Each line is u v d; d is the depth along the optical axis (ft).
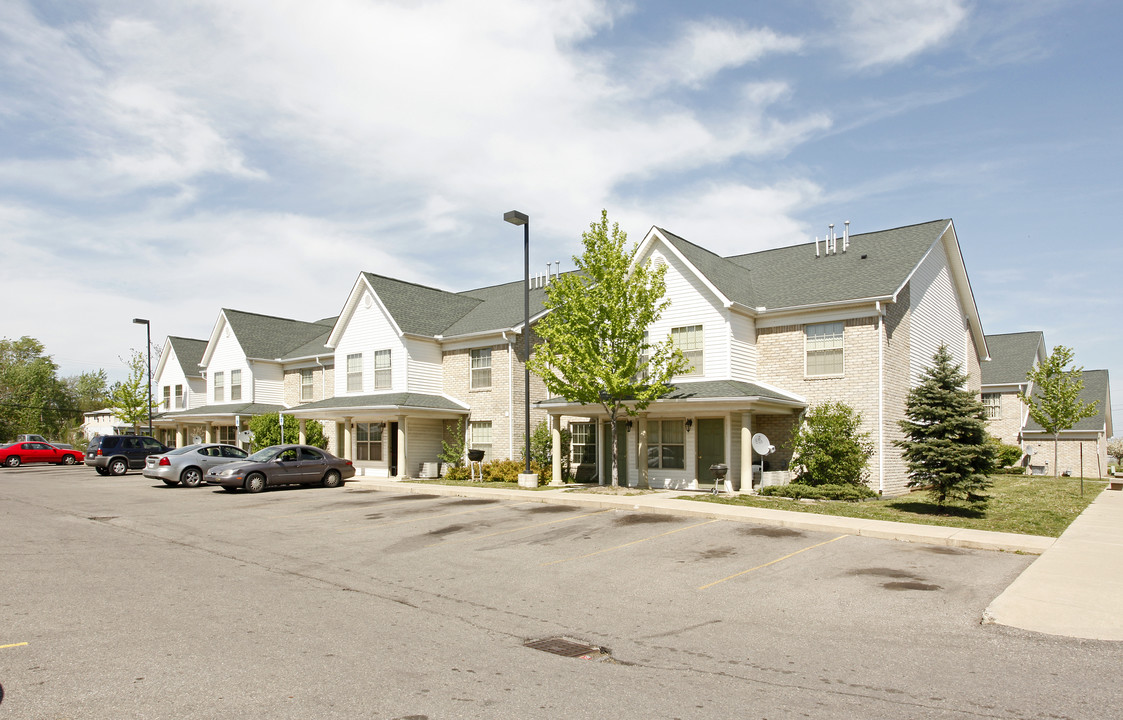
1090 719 18.08
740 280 82.28
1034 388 128.77
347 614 27.84
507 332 91.25
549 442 88.69
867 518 52.29
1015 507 60.23
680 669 21.88
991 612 27.99
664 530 48.44
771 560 38.88
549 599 30.81
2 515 57.11
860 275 75.46
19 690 19.03
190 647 23.07
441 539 45.75
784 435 74.28
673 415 75.66
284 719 17.30
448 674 20.95
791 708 18.66
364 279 102.06
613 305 68.39
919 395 58.18
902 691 20.04
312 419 112.98
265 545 43.80
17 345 274.36
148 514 58.29
